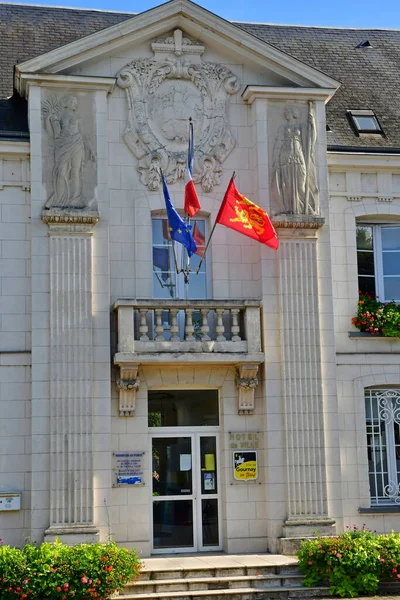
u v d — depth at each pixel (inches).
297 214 676.1
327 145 704.4
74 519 614.9
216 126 688.4
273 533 645.3
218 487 665.6
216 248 677.9
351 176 712.4
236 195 634.2
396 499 689.0
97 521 619.5
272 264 671.8
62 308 634.8
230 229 681.6
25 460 627.5
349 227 706.2
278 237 674.2
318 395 661.9
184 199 672.4
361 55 856.9
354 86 807.1
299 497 649.0
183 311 671.8
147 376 650.8
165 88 685.9
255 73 701.3
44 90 659.4
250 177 689.6
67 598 548.1
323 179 692.1
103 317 641.0
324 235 685.3
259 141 682.2
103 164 658.8
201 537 657.6
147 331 641.0
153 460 660.1
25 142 653.3
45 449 620.4
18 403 633.0
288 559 617.9
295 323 666.8
